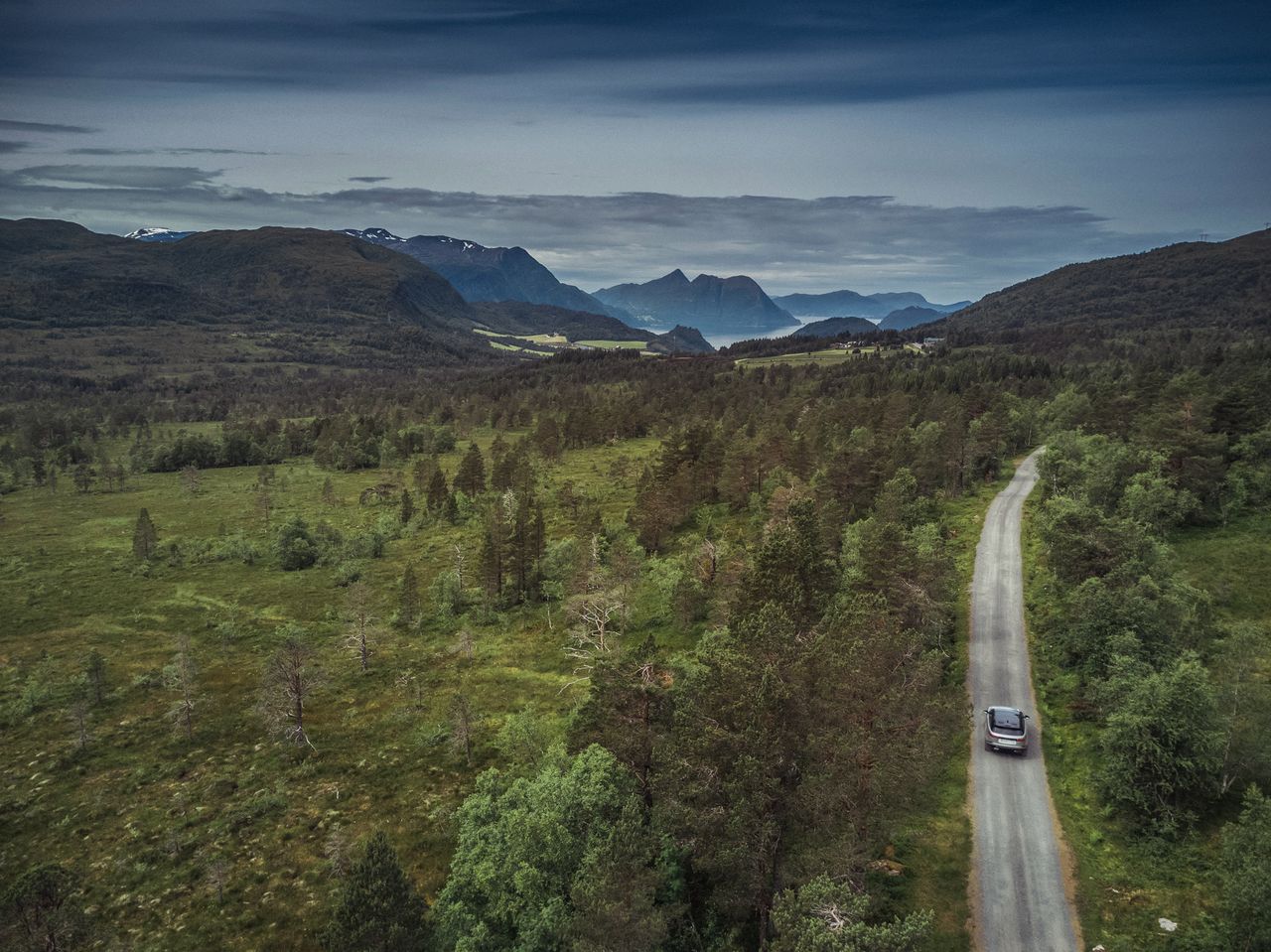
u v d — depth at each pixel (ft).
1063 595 194.29
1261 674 146.30
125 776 188.75
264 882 146.51
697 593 235.40
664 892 105.81
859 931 77.92
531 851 109.29
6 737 212.02
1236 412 279.90
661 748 110.83
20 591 342.64
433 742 195.93
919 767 99.50
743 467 351.46
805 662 105.91
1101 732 139.44
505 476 490.49
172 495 556.10
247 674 251.80
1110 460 264.52
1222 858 102.73
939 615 175.42
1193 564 212.64
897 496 241.76
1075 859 114.21
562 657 240.32
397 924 99.30
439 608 295.28
